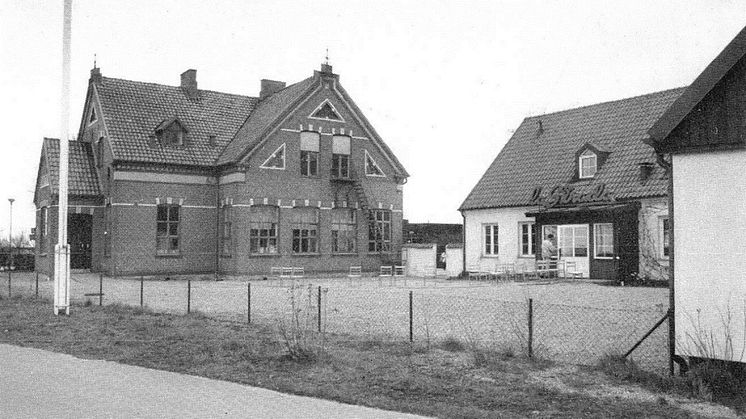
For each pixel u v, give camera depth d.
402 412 8.18
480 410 8.23
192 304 20.92
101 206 36.75
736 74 9.70
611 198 30.36
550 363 11.03
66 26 17.98
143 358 11.66
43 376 10.20
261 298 22.92
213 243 37.09
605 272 29.97
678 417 7.98
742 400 8.91
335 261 38.56
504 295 23.19
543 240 32.75
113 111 36.16
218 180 37.28
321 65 38.38
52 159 37.06
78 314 17.73
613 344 12.97
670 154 10.45
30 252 45.38
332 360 11.16
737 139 9.65
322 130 38.34
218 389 9.38
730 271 9.74
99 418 7.79
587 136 35.03
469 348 12.20
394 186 41.09
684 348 10.10
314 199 37.91
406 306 19.81
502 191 36.66
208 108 40.03
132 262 34.50
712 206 9.96
